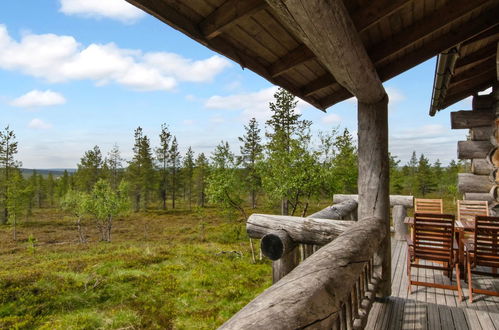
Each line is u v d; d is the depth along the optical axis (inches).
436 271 171.6
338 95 153.4
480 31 110.4
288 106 1138.7
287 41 95.5
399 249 225.0
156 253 473.4
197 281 335.0
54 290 289.7
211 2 69.7
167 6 65.9
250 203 1464.1
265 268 420.5
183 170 1806.1
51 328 221.8
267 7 68.4
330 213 145.6
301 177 488.7
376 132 122.5
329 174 494.3
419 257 146.0
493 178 211.5
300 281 45.4
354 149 550.6
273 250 110.0
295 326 34.2
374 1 80.5
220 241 697.0
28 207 1441.9
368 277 110.4
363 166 125.1
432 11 96.7
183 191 1897.1
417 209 243.6
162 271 371.9
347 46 72.9
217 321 236.7
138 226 1091.3
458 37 113.4
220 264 426.0
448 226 139.7
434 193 1669.5
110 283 314.7
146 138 1679.4
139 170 1649.9
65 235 1003.3
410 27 102.0
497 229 131.1
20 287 292.5
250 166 664.4
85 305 266.2
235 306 268.5
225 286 326.0
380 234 94.2
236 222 941.2
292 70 116.8
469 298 131.6
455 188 1282.0
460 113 230.8
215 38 84.0
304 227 114.7
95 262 409.1
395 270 175.2
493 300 130.4
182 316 247.4
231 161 538.3
